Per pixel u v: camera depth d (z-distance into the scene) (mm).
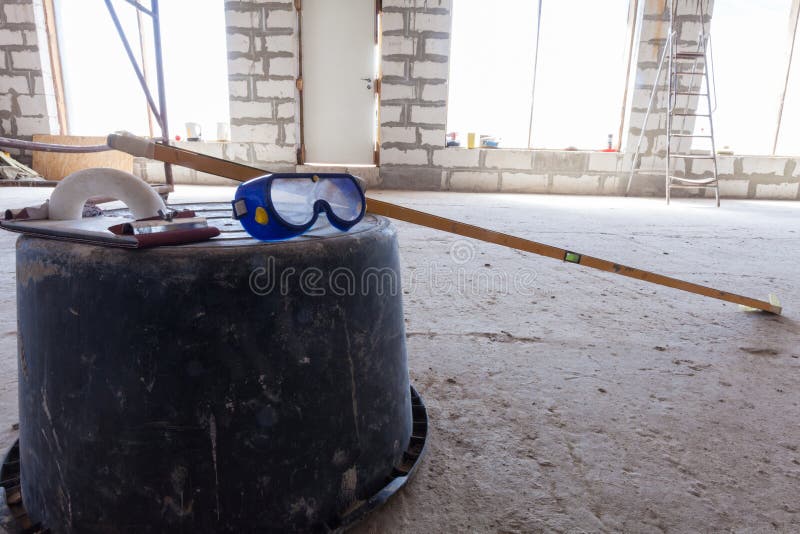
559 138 6891
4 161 5734
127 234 591
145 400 592
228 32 5934
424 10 5898
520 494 801
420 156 6352
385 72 6090
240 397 611
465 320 1607
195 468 614
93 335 589
